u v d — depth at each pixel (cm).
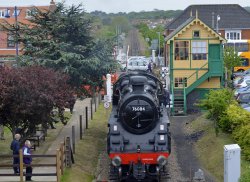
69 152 2608
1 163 2680
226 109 3094
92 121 3928
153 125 2531
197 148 3105
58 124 3747
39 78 2664
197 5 7644
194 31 4247
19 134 2544
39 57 3419
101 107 4550
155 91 2736
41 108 2603
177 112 4116
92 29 3722
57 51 3406
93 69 3494
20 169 2292
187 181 2475
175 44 4262
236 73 5994
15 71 2664
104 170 2697
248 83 4850
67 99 2791
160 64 7100
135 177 2458
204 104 3212
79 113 4228
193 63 4262
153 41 8694
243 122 2919
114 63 3722
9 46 6316
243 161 2562
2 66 2723
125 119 2528
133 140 2516
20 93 2544
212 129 3328
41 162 2694
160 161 2461
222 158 2689
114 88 2959
